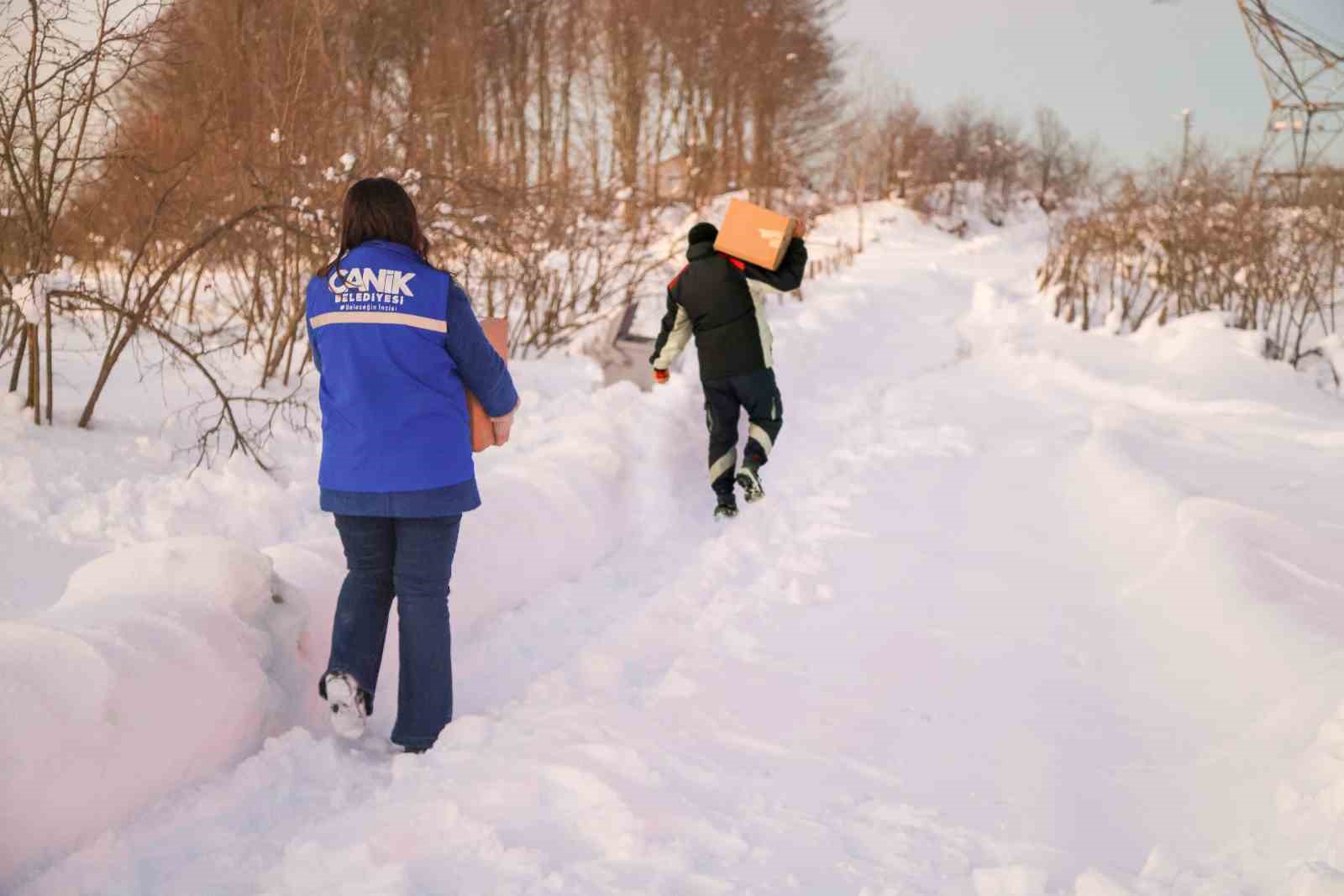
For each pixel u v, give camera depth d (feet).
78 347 19.49
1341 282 34.09
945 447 22.02
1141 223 42.24
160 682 7.23
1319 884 5.73
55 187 14.79
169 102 19.22
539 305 30.78
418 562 8.98
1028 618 12.03
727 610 12.38
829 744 8.89
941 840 7.35
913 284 74.02
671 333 17.46
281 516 13.24
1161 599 12.11
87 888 6.31
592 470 15.43
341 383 8.81
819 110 139.54
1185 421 23.98
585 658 10.73
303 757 8.23
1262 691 9.18
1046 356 34.40
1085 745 8.90
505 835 7.16
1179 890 6.39
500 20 75.66
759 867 6.92
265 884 6.56
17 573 10.43
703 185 98.43
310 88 20.29
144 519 12.10
